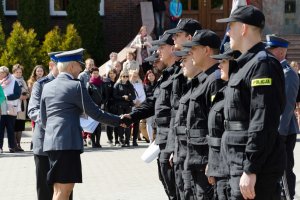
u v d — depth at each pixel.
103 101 20.23
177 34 9.00
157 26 29.72
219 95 7.07
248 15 6.38
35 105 10.15
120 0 32.53
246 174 6.13
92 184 13.74
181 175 8.52
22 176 15.01
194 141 7.85
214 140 7.02
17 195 12.68
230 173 6.37
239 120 6.31
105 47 31.86
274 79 6.14
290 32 33.16
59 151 9.16
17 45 28.06
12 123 19.27
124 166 16.33
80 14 30.53
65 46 28.45
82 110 9.40
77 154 9.28
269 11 33.06
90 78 19.64
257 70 6.17
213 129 7.03
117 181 14.09
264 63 6.17
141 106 9.91
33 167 16.38
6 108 19.12
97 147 20.42
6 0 32.28
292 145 10.37
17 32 28.25
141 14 30.19
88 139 21.02
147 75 20.78
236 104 6.30
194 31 8.98
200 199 7.88
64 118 9.23
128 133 20.73
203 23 33.25
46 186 10.09
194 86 8.10
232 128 6.36
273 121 6.08
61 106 9.26
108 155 18.53
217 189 6.88
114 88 20.34
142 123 22.02
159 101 9.42
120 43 32.53
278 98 6.16
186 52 8.02
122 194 12.53
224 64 6.90
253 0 32.84
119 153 19.02
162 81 9.66
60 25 32.22
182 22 9.04
